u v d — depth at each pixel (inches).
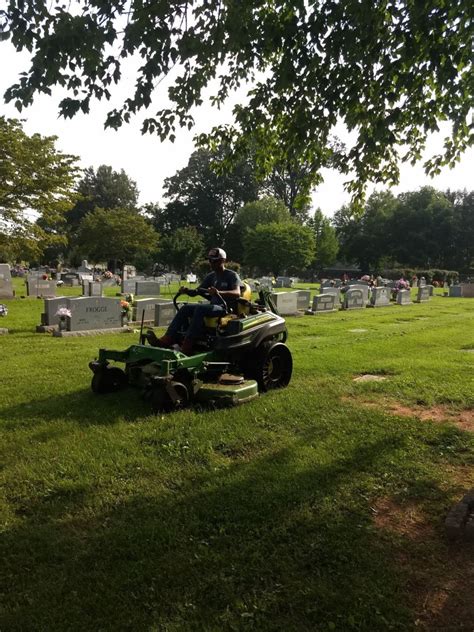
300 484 152.0
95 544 120.7
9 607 100.2
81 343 417.4
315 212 2652.6
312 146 210.5
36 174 849.5
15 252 902.4
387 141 189.3
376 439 191.5
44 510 137.6
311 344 436.1
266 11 183.3
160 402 214.1
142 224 2154.3
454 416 227.1
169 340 248.1
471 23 164.4
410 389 267.3
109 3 142.1
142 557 115.8
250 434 194.1
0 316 605.6
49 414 216.5
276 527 128.4
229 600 101.7
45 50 142.6
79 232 2236.7
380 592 104.5
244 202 3061.0
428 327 579.2
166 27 151.4
